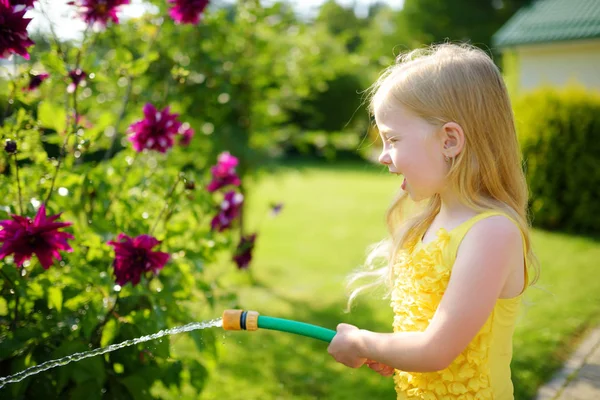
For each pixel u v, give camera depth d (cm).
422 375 138
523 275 135
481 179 137
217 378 312
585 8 1183
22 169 225
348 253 653
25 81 223
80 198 236
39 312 206
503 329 135
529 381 291
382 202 1064
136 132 237
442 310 126
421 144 135
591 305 417
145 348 207
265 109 486
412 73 138
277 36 479
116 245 192
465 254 128
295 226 834
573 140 732
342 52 526
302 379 312
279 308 440
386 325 396
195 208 251
